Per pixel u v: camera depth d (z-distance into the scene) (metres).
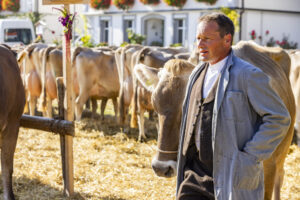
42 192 4.46
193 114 2.32
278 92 3.16
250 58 3.23
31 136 7.05
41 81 8.48
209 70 2.30
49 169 5.24
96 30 26.84
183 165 2.39
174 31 23.38
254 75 2.10
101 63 8.21
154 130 8.06
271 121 2.09
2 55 3.81
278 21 22.72
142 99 6.89
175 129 2.56
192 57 4.79
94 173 5.15
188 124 2.35
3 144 3.87
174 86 2.58
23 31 18.09
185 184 2.32
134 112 6.71
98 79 8.24
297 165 5.54
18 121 3.95
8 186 3.90
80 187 4.65
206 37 2.18
